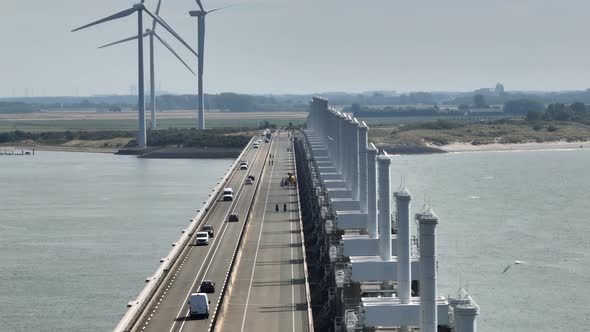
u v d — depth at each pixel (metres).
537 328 172.12
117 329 136.12
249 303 157.88
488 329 171.75
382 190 154.75
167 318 148.38
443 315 121.12
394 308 128.88
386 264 152.25
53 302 189.75
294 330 139.88
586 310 182.75
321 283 191.38
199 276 179.25
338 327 150.88
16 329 171.75
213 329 138.50
